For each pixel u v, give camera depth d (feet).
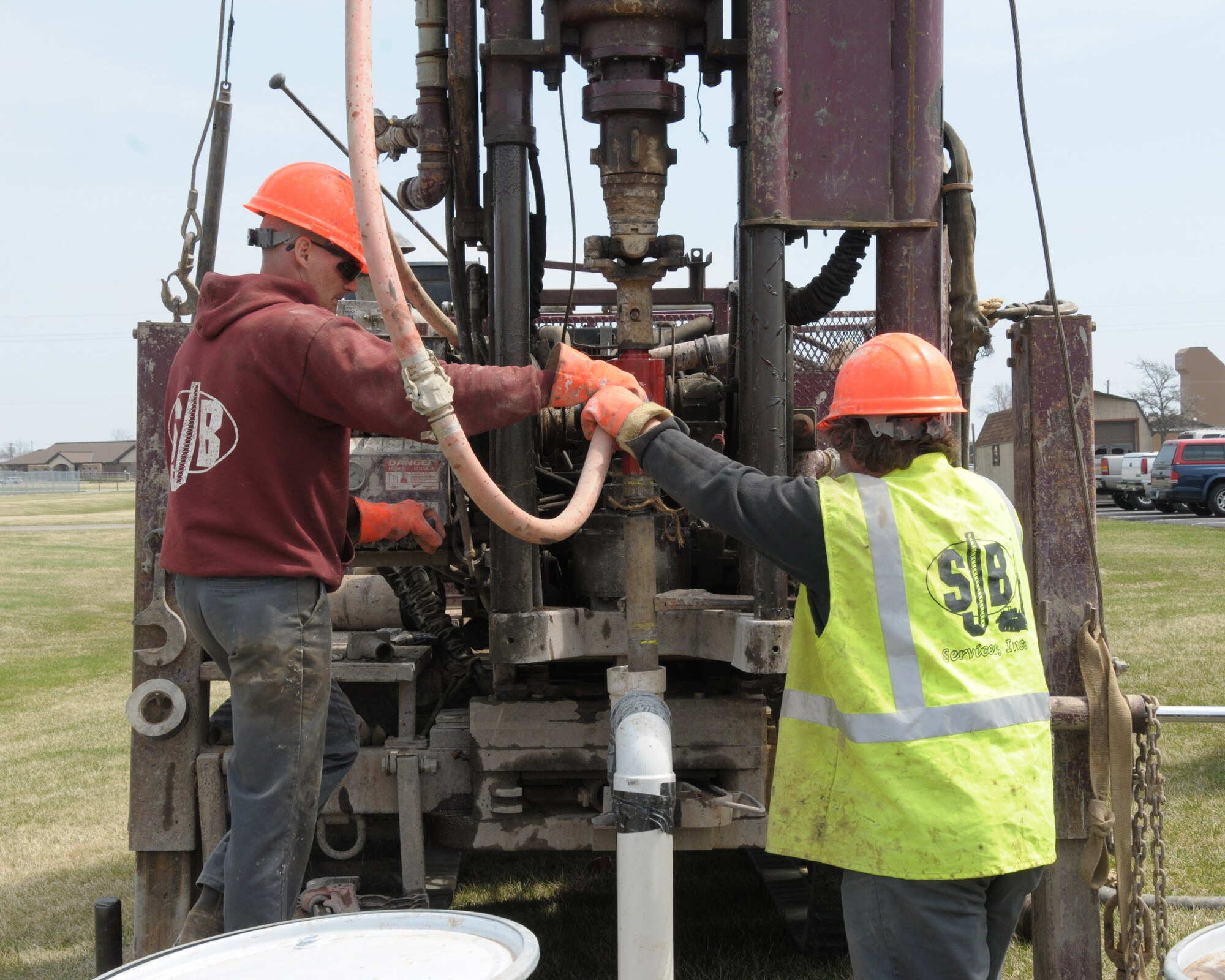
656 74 9.10
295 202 8.13
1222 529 82.43
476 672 12.09
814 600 7.25
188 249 10.13
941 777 6.60
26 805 18.58
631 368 8.89
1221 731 20.44
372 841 11.28
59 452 418.92
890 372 7.29
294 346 7.37
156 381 9.73
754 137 9.27
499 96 9.57
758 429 9.40
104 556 77.97
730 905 13.44
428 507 10.01
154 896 9.83
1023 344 9.29
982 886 6.81
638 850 7.13
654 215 8.93
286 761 7.54
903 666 6.76
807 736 7.17
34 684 30.81
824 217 9.39
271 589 7.54
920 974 6.63
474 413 7.46
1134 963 8.69
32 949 12.60
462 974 5.27
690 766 10.11
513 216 9.61
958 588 6.89
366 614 13.44
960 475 7.33
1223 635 31.81
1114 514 109.70
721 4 9.53
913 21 9.33
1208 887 13.04
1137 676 25.86
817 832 6.98
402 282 9.73
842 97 9.35
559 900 13.92
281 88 11.53
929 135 9.43
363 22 6.54
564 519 7.36
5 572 65.16
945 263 11.21
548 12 9.36
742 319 10.66
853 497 7.03
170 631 9.66
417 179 10.77
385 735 10.87
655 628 8.07
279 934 6.03
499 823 10.15
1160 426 238.07
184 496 7.64
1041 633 9.09
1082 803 8.98
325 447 7.79
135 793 9.72
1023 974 11.10
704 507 7.32
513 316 9.63
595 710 10.11
